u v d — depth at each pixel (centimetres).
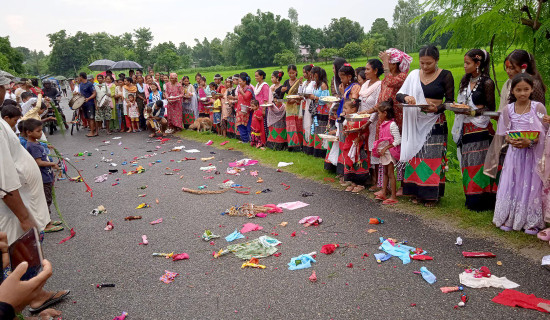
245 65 10481
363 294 356
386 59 590
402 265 404
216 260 437
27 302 180
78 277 417
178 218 572
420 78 538
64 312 355
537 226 442
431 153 529
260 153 954
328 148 736
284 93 949
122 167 909
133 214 600
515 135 435
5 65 4912
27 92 913
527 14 766
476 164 505
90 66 2461
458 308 329
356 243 460
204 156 980
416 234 473
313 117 855
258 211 577
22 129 530
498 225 466
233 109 1157
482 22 714
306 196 636
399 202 579
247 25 10206
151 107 1294
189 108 1384
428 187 536
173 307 353
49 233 544
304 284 378
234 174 795
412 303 339
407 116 530
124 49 10400
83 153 1088
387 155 565
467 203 525
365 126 612
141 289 386
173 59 8988
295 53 10469
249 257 436
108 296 377
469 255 411
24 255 216
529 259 399
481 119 491
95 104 1370
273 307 344
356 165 637
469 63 491
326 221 530
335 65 753
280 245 465
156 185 748
